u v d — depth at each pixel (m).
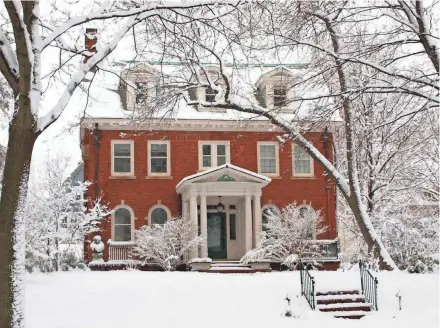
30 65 10.42
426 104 16.91
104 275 23.39
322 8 20.05
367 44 19.09
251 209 33.94
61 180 31.91
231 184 32.75
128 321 14.34
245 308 16.36
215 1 13.98
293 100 20.22
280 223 31.84
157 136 35.88
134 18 12.86
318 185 36.22
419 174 30.42
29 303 16.38
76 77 11.78
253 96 35.59
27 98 10.58
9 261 10.36
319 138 35.53
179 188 34.25
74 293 18.14
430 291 17.94
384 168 31.16
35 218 26.73
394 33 18.25
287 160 36.31
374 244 24.31
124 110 34.94
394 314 16.05
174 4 13.41
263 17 17.69
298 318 15.47
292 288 18.80
